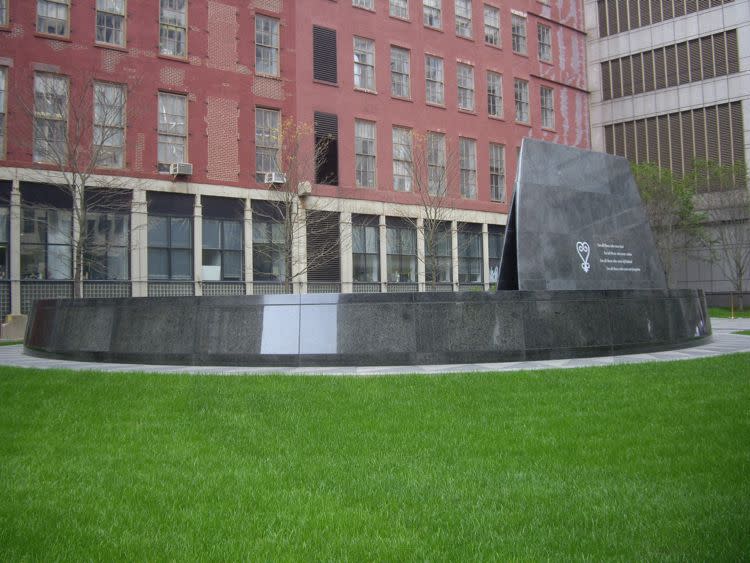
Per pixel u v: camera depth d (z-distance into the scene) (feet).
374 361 38.52
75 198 81.35
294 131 105.09
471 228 129.49
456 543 12.11
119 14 92.17
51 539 12.54
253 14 103.81
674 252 140.05
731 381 29.17
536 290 41.50
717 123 142.82
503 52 138.31
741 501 13.96
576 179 47.96
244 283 100.42
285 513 13.85
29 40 84.64
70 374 33.65
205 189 97.14
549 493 14.89
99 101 85.71
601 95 159.94
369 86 117.39
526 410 24.31
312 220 104.42
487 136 133.69
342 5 114.11
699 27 145.69
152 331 41.68
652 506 13.83
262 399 26.78
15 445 20.03
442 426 22.02
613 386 28.71
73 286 86.12
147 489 15.69
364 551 11.73
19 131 83.46
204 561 11.44
